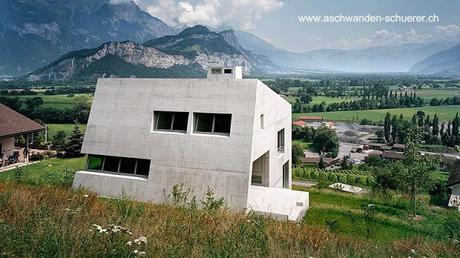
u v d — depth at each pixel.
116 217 9.42
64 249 6.09
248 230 9.50
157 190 22.88
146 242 6.40
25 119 48.22
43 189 13.54
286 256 7.64
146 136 23.88
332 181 58.38
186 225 9.29
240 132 22.06
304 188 37.84
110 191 23.84
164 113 24.19
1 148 44.97
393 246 10.68
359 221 22.11
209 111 22.92
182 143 22.98
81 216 8.95
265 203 21.47
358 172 79.56
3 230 6.62
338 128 164.00
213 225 9.77
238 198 21.17
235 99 22.69
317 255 8.10
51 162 49.72
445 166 93.12
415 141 31.70
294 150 98.56
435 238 13.68
